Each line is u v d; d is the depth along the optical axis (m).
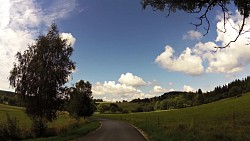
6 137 32.06
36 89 34.81
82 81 73.31
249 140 18.55
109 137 27.91
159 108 199.38
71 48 37.03
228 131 25.56
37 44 36.12
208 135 19.97
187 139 20.39
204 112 90.25
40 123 35.50
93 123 60.50
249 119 43.22
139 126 45.22
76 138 27.58
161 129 30.97
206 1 13.92
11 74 35.41
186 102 192.12
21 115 87.88
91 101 74.56
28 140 28.50
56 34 37.03
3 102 174.38
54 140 26.78
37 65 34.78
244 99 105.81
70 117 70.62
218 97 182.38
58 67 35.97
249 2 12.17
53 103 35.28
